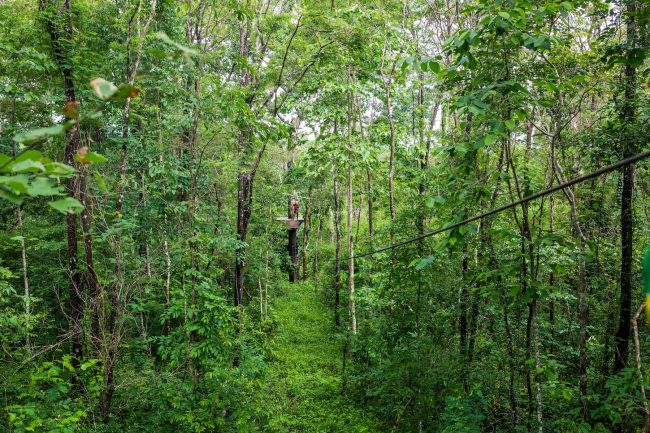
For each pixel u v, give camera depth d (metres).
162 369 9.32
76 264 8.44
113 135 9.23
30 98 7.80
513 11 3.94
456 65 4.23
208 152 9.33
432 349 8.37
